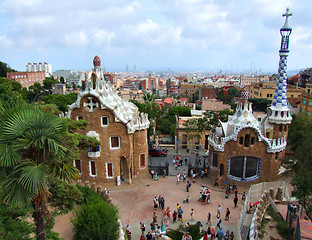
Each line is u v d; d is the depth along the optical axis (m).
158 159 56.12
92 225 22.77
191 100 173.88
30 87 127.31
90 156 40.50
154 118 75.44
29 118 15.49
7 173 15.23
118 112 40.62
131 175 43.78
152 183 43.44
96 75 39.97
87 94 39.00
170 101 132.00
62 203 25.22
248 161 41.59
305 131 46.81
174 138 68.88
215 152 42.66
